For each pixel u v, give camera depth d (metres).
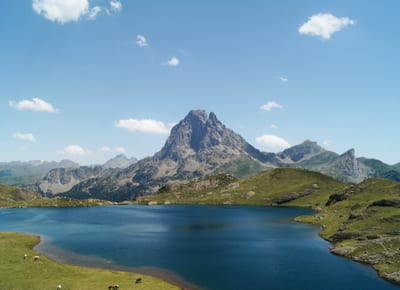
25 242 133.12
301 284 82.19
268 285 81.56
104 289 74.81
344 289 78.31
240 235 158.88
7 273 80.94
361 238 119.94
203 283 83.50
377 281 84.06
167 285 80.38
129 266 99.75
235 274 91.19
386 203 141.12
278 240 143.88
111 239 147.88
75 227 191.75
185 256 113.25
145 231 174.50
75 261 105.25
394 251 100.62
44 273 83.94
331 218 187.62
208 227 189.12
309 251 120.06
